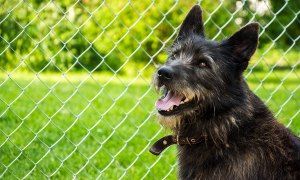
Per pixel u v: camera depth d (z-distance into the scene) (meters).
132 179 1.79
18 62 2.69
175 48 1.43
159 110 1.34
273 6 5.12
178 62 1.35
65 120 2.44
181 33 1.45
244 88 1.33
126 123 2.51
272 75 4.71
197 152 1.32
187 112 1.33
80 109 2.76
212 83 1.32
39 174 1.74
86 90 3.49
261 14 2.48
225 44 1.36
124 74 4.45
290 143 1.29
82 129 2.31
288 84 4.36
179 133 1.35
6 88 3.04
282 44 5.36
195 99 1.32
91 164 1.73
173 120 1.34
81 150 2.04
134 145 2.18
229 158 1.27
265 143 1.28
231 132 1.29
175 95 1.36
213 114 1.31
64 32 2.99
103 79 4.18
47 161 1.86
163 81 1.33
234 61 1.34
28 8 2.43
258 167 1.26
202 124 1.32
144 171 1.87
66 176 1.77
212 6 3.84
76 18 2.97
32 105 2.71
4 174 1.72
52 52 2.98
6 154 1.86
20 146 1.96
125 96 3.37
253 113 1.31
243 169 1.25
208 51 1.35
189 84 1.32
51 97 3.03
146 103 3.15
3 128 2.19
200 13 1.45
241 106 1.30
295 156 1.28
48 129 2.26
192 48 1.38
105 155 2.01
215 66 1.33
